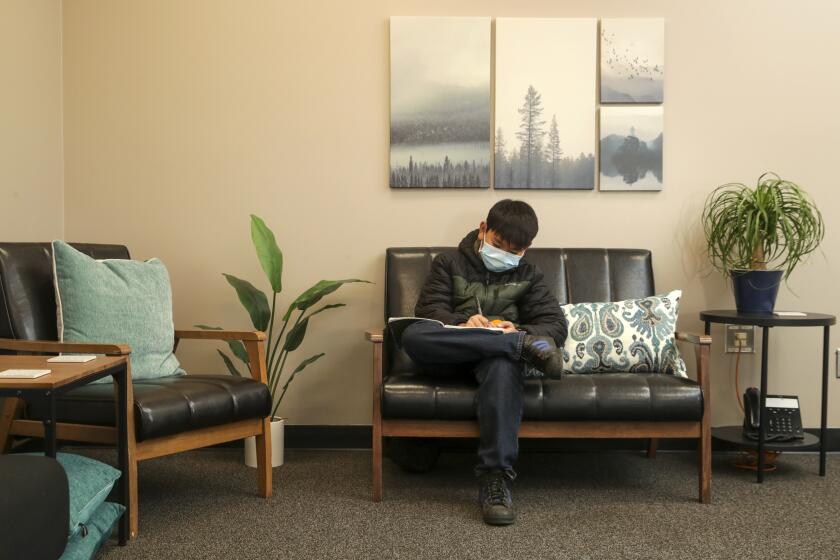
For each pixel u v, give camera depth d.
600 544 1.90
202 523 2.05
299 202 2.97
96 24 2.94
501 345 2.15
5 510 1.09
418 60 2.93
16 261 2.26
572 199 2.96
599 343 2.42
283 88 2.96
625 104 2.94
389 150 2.95
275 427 2.68
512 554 1.83
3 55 2.61
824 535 1.98
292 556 1.81
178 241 2.97
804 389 2.95
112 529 1.85
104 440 1.94
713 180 2.95
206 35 2.95
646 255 2.78
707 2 2.94
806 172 2.95
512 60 2.92
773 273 2.67
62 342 2.00
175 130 2.96
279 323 2.98
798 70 2.94
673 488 2.43
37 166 2.80
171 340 2.42
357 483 2.46
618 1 2.94
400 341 2.35
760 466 2.51
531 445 2.92
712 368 2.96
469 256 2.55
